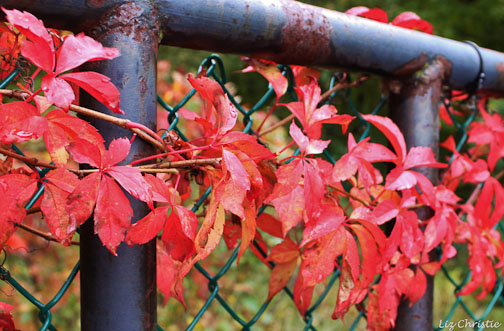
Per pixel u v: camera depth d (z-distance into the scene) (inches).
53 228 30.2
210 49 34.4
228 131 32.5
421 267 39.1
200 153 34.8
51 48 29.8
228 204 31.4
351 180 38.7
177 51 160.4
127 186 30.3
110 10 31.9
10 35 33.1
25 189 30.3
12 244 53.4
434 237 37.7
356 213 35.5
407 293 38.4
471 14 187.2
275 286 37.2
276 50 35.4
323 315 101.0
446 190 38.8
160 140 32.2
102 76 30.3
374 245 35.7
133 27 32.1
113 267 32.1
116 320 32.2
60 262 85.4
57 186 30.5
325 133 158.2
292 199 34.4
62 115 30.7
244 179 31.7
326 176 35.8
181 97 78.2
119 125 31.9
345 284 35.5
